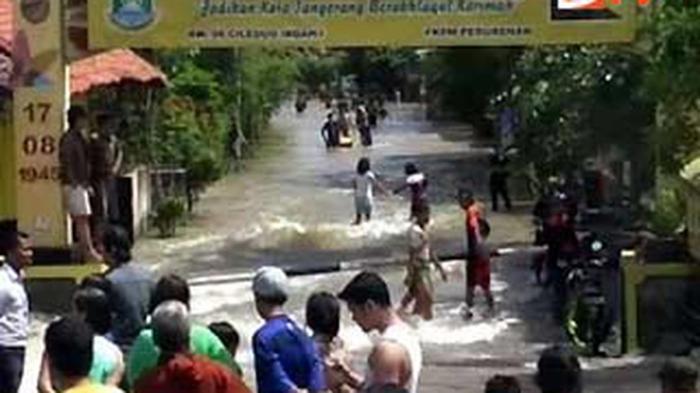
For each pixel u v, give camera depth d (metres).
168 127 48.09
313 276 35.03
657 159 28.66
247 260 38.00
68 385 9.67
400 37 25.64
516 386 9.95
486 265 29.81
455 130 93.31
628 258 25.86
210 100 57.00
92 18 25.88
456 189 56.00
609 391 21.69
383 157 73.81
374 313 11.62
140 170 43.34
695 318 24.92
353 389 12.80
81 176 25.94
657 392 21.44
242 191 56.38
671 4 23.78
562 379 9.43
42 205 26.16
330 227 44.69
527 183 50.84
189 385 10.72
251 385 19.55
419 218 29.30
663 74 24.09
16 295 16.11
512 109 56.19
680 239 26.08
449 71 76.94
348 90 130.25
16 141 26.23
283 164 70.38
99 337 12.27
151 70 41.00
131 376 11.88
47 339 9.71
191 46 25.78
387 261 37.28
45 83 26.28
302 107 114.25
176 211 43.41
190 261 38.00
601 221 33.91
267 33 25.72
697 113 26.28
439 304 31.20
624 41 25.44
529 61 47.56
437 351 26.34
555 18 25.52
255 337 12.50
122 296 13.95
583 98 37.16
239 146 67.31
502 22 25.56
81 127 26.47
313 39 25.70
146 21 25.80
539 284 32.47
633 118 35.03
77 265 25.64
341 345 13.76
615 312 27.00
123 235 14.31
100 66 38.53
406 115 112.00
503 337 27.75
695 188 24.84
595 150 38.28
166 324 10.84
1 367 16.06
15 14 26.28
